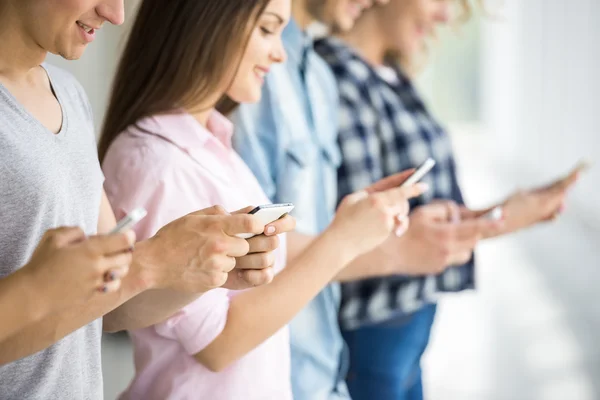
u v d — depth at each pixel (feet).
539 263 25.44
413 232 9.26
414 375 10.71
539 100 41.01
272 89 8.43
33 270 3.81
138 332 6.24
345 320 10.18
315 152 8.91
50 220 4.61
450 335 19.13
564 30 36.09
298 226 8.48
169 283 4.46
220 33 6.24
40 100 4.85
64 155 4.77
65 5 4.45
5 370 4.58
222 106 7.22
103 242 3.81
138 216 3.85
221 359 5.96
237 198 6.22
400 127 10.64
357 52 10.69
